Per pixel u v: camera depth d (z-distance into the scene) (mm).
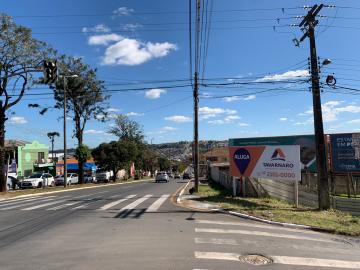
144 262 8242
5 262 8289
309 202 20156
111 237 10938
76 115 51375
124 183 52406
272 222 14078
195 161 28609
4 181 32938
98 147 62938
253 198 22188
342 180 28562
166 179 58406
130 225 13055
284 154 20359
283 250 9719
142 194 26922
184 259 8508
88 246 9773
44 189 36438
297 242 10836
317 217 15328
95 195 26609
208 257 8727
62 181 53750
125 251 9227
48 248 9570
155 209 17625
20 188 45625
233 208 17328
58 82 47656
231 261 8461
